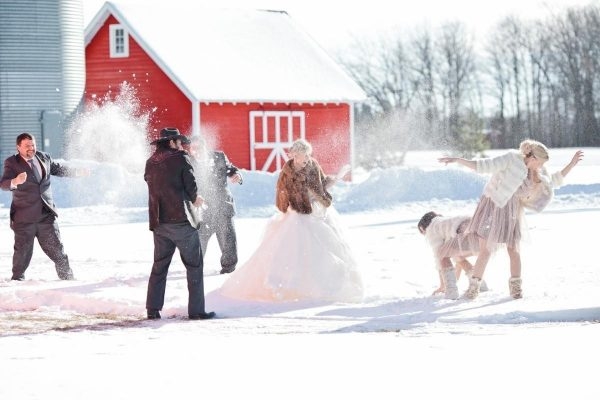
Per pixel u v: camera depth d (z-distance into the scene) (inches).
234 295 476.4
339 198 1170.6
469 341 352.8
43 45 1553.9
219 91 1589.6
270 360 322.7
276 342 362.3
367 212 1107.3
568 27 3656.5
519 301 438.6
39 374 301.4
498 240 440.8
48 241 550.9
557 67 3668.8
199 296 434.9
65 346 358.0
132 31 1622.8
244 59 1708.9
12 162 545.6
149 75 1626.5
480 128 2266.2
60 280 551.5
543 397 263.6
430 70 3789.4
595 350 326.6
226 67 1662.2
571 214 954.7
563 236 737.6
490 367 303.4
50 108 1557.6
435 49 3796.8
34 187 549.3
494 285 494.6
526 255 618.2
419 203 1154.0
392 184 1189.7
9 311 457.4
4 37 1533.0
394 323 407.8
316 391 274.5
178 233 432.8
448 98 3750.0
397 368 305.3
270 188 1193.4
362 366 309.7
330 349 343.0
